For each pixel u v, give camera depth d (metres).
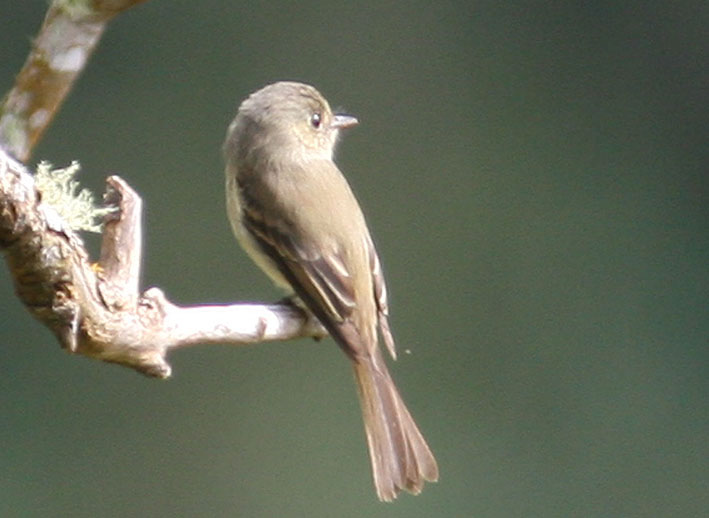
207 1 15.44
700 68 16.14
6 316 13.97
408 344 14.79
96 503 13.91
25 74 6.13
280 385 14.27
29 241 5.47
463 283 15.19
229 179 8.51
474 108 15.93
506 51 16.03
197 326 6.50
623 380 14.60
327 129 8.67
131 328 6.10
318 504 14.10
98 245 12.53
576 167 15.89
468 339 14.84
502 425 14.41
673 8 16.22
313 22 15.79
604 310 15.02
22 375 13.97
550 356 14.75
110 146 15.10
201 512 14.10
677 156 15.98
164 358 6.36
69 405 13.98
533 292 15.10
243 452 14.14
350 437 14.23
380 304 7.96
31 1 14.73
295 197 8.16
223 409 14.16
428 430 14.34
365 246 8.07
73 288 5.73
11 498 13.79
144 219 14.96
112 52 15.16
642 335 14.87
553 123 16.03
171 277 14.82
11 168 5.34
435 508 13.88
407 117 15.88
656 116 16.05
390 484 7.22
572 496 14.00
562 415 14.39
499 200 15.69
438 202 15.63
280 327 7.23
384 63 15.87
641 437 14.27
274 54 15.59
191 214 15.04
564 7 16.23
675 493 14.04
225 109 15.34
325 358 14.31
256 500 14.05
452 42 15.98
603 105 16.03
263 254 8.16
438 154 15.81
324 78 15.79
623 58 16.17
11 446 13.88
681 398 14.47
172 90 15.27
